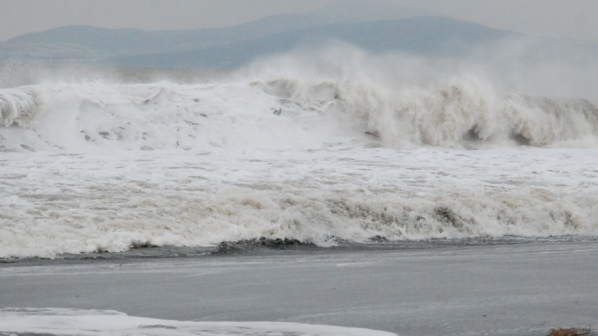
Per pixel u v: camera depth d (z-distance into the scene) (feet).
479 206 180.34
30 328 75.92
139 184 185.57
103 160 223.30
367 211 168.45
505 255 139.54
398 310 87.61
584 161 260.62
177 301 93.30
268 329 77.00
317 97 318.24
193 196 172.86
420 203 174.40
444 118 324.39
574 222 180.96
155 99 283.38
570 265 124.57
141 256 132.57
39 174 194.08
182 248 140.05
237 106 298.76
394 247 154.30
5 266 119.65
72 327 76.89
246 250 143.84
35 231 136.87
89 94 272.31
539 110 347.77
